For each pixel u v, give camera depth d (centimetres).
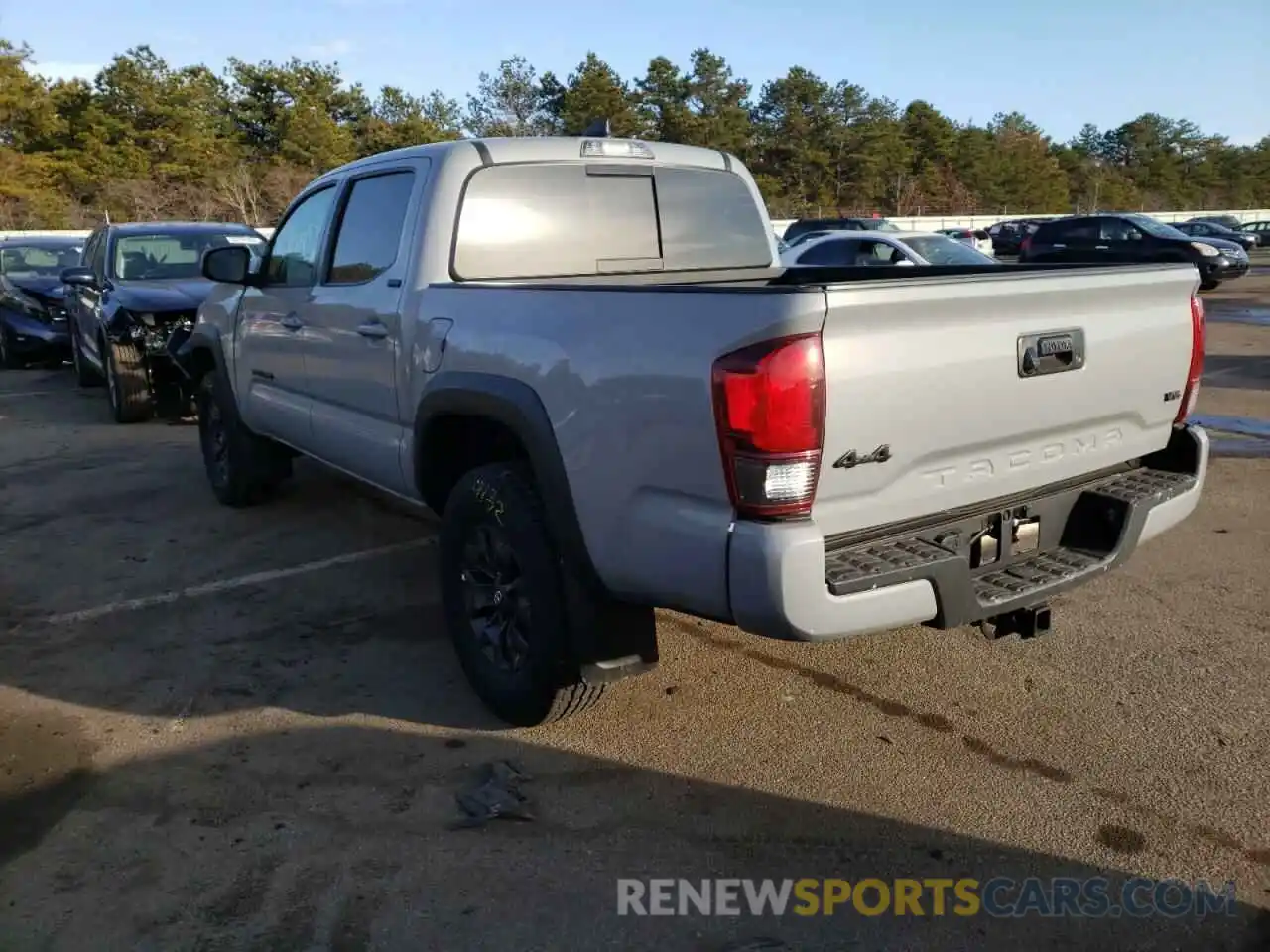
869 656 431
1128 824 311
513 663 366
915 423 280
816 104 7081
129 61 5200
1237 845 300
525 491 343
